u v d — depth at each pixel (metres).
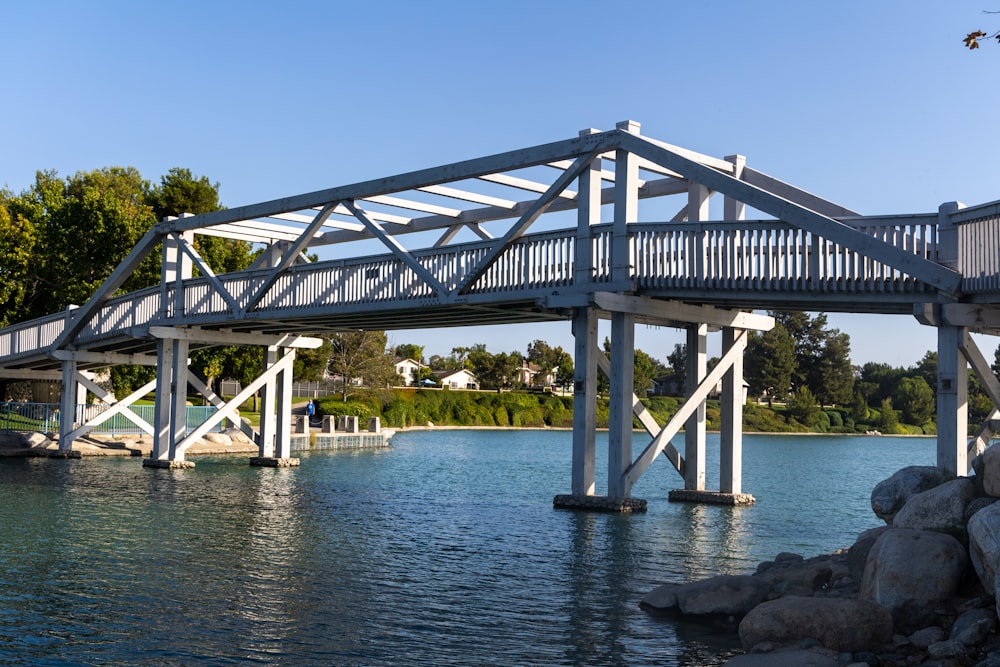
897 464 44.34
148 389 33.41
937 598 8.85
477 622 10.02
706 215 19.61
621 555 13.98
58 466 27.97
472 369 121.81
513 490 25.58
